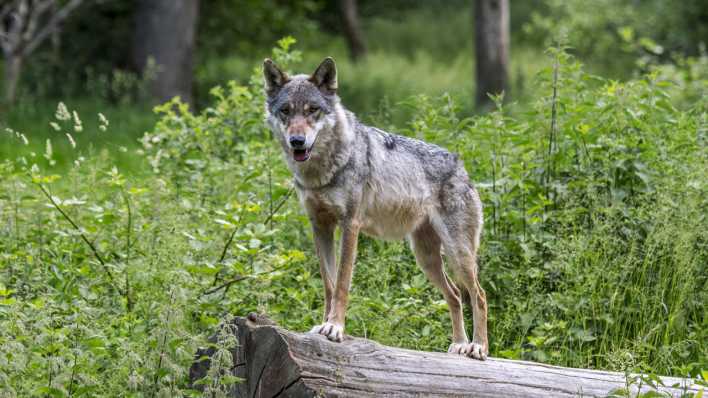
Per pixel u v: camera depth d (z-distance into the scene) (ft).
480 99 114.32
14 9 101.40
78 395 25.80
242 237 33.06
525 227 39.34
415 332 34.73
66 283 34.35
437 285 34.53
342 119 31.89
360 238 40.75
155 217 36.47
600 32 132.67
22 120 81.20
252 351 26.11
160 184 37.78
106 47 125.08
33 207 38.60
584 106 41.93
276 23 129.70
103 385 27.04
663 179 39.60
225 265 32.55
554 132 42.34
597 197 39.73
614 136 42.55
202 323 30.48
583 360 35.22
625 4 143.33
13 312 27.04
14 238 38.32
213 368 24.85
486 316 33.47
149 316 30.83
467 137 43.42
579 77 44.57
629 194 41.16
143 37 102.27
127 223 37.40
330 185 31.48
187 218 37.14
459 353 32.09
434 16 208.23
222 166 44.09
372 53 168.55
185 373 27.02
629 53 128.16
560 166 41.86
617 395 26.43
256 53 132.87
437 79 133.49
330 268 32.42
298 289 36.55
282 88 32.68
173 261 32.53
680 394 27.63
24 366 25.08
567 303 36.14
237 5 125.08
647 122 43.42
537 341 33.68
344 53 168.96
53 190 45.19
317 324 33.73
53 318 27.86
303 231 40.01
